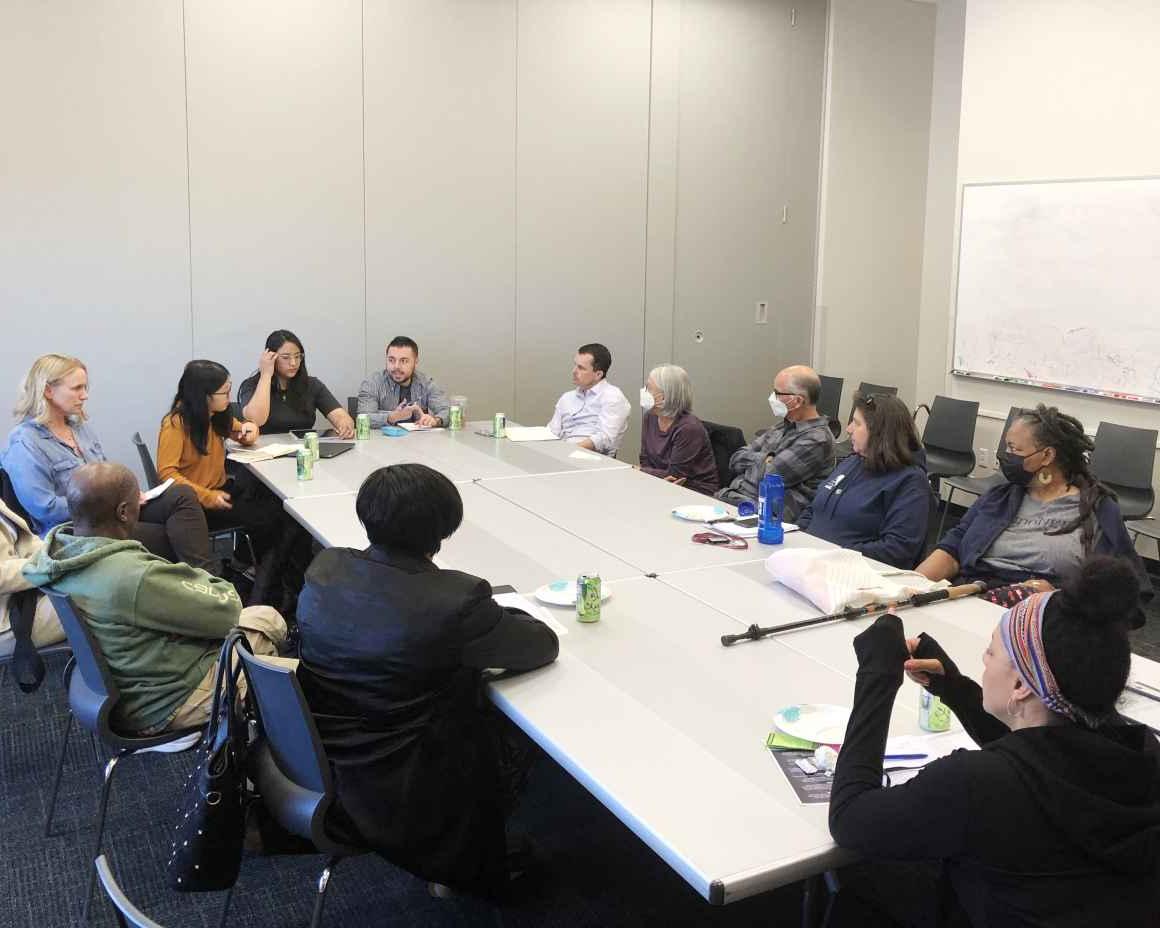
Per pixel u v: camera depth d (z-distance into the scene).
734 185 6.71
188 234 5.31
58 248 5.06
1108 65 5.05
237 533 4.38
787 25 6.70
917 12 7.12
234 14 5.26
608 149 6.29
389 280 5.82
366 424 4.74
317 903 1.95
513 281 6.16
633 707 1.91
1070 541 2.90
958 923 1.43
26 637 2.69
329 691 1.95
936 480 5.71
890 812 1.37
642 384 6.65
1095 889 1.28
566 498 3.65
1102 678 1.29
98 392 5.23
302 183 5.53
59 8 4.91
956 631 2.34
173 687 2.33
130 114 5.11
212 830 1.87
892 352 7.47
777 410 4.20
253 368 5.57
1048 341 5.49
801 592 2.54
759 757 1.72
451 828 1.97
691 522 3.33
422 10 5.67
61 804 2.85
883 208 7.22
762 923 2.36
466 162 5.91
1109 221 5.11
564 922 2.37
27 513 3.49
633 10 6.22
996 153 5.68
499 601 2.43
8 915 2.38
